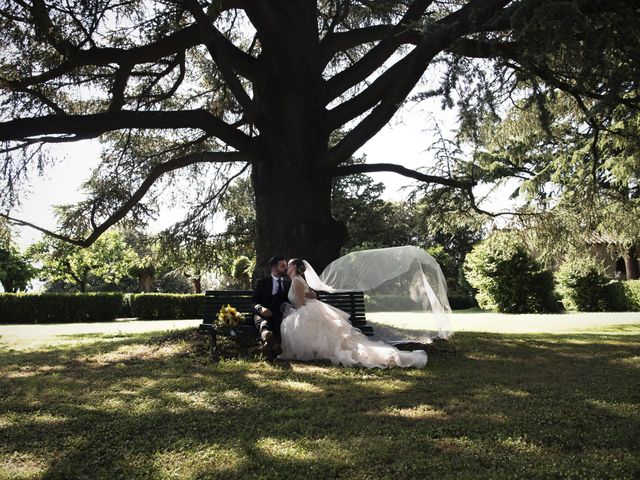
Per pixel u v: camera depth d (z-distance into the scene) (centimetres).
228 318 816
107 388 639
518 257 2709
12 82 1097
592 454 374
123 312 3188
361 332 841
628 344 1029
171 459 391
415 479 341
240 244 1536
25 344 1284
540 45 655
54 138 1109
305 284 832
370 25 1335
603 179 1891
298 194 1099
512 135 1325
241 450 403
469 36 803
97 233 1234
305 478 348
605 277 2673
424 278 964
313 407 528
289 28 1128
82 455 405
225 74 1037
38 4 979
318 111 1139
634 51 614
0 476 363
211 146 1542
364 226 3984
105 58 1112
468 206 1252
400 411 503
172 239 1483
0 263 3778
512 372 705
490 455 375
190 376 697
